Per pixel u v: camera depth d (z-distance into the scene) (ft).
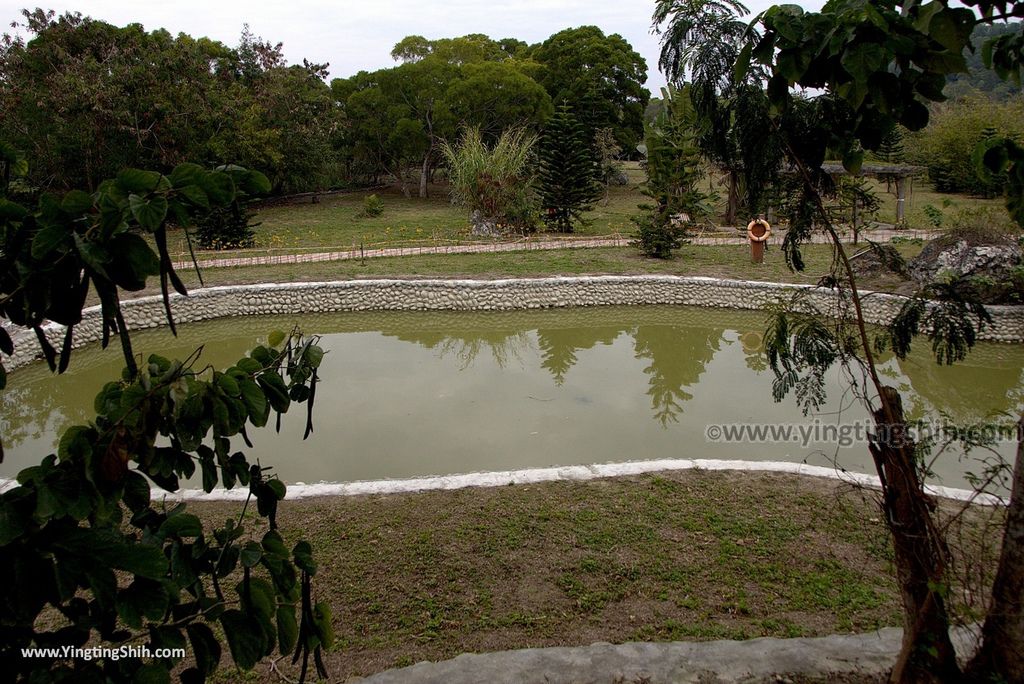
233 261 48.26
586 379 30.30
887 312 35.27
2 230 4.43
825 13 6.47
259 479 5.56
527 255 51.34
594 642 10.73
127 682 4.32
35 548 3.98
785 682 8.30
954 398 26.91
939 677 7.47
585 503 15.42
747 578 12.51
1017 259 34.32
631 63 91.45
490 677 8.61
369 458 21.44
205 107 65.92
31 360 31.65
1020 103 74.33
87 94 57.67
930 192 82.23
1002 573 7.34
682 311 42.32
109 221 3.95
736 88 7.30
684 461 17.63
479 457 21.56
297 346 6.22
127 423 4.47
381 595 12.22
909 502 7.52
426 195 94.43
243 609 4.90
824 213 7.55
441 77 83.56
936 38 5.98
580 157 61.72
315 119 82.64
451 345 36.70
